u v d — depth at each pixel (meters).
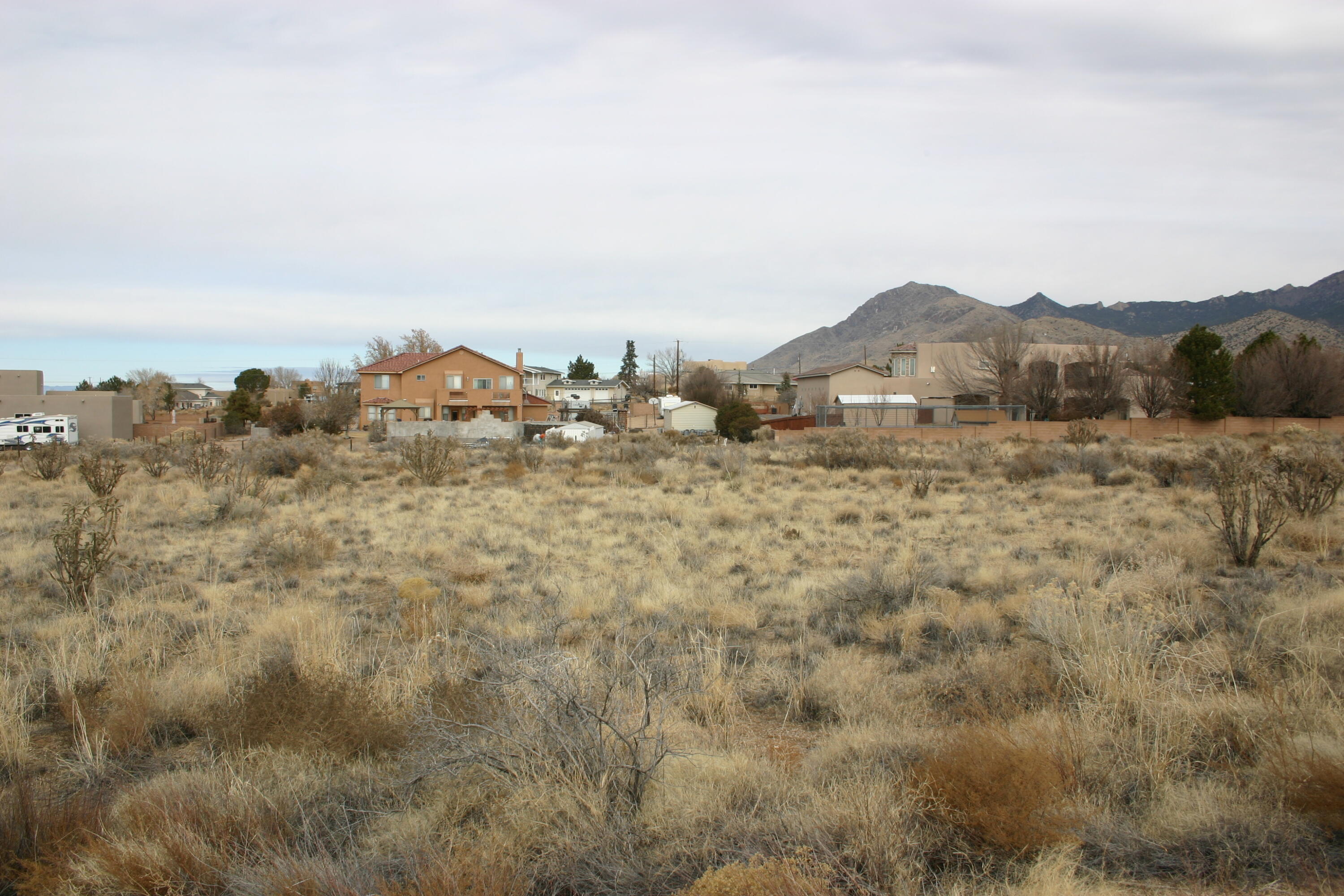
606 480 26.20
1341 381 57.78
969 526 16.23
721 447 37.72
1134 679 5.73
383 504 20.36
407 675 6.79
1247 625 7.49
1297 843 3.88
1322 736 4.71
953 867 3.92
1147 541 13.16
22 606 10.05
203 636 8.39
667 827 4.34
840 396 67.00
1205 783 4.50
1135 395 60.50
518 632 8.43
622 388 129.50
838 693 6.50
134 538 15.23
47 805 4.61
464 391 76.81
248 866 4.02
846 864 3.86
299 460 29.30
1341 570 10.56
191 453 29.56
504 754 4.82
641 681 5.73
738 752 5.23
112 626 9.03
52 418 55.62
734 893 3.47
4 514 18.52
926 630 8.51
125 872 3.94
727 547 14.30
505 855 4.05
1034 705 5.85
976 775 4.18
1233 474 12.84
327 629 8.09
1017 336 69.62
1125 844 3.98
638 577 11.52
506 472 27.41
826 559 12.91
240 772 5.08
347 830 4.50
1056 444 39.91
